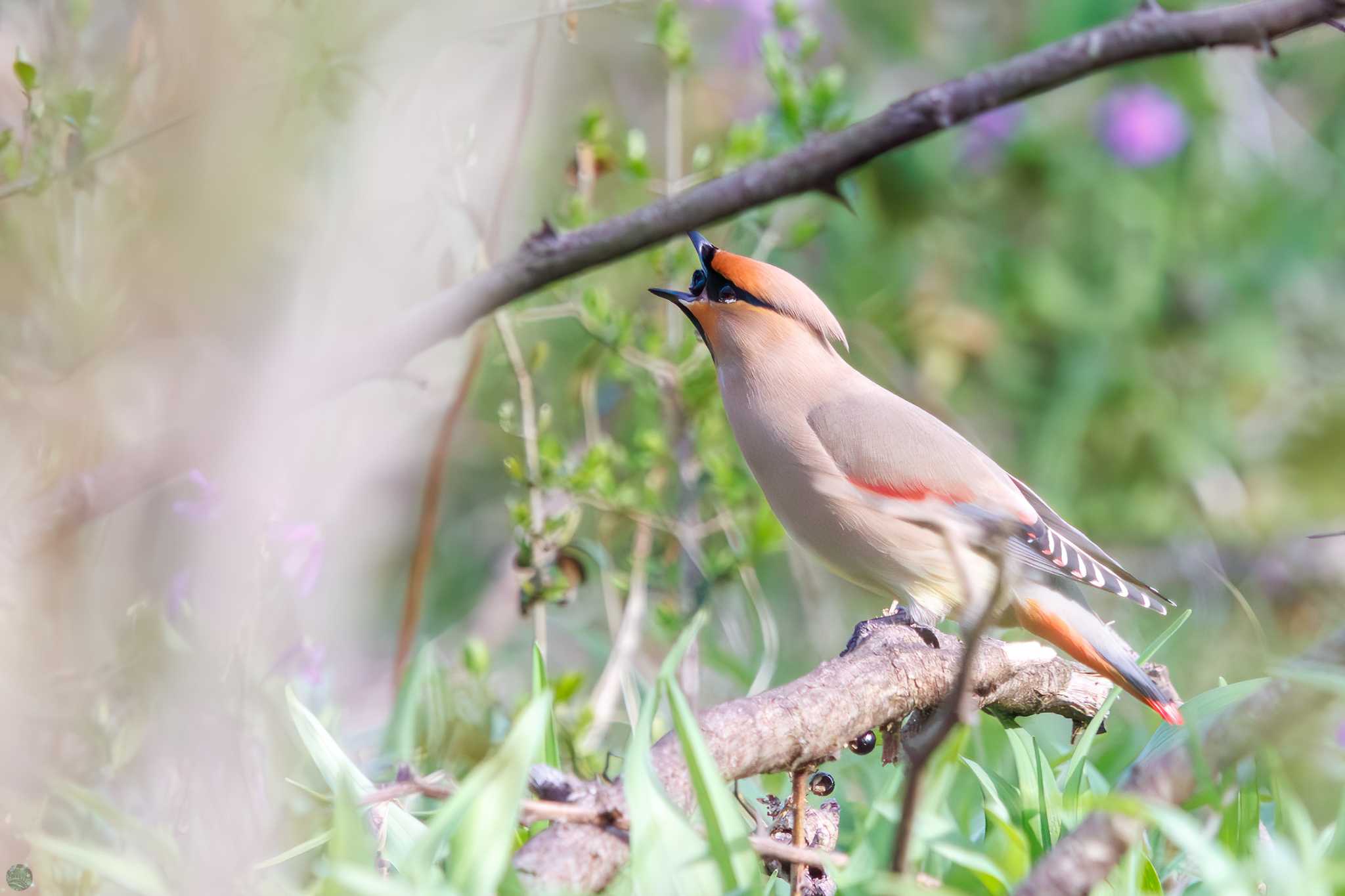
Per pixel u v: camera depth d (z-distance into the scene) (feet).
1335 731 24.86
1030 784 21.47
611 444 35.06
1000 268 46.98
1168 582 46.34
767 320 28.19
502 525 43.55
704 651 34.32
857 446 27.02
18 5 24.63
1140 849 18.85
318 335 24.03
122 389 22.84
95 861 16.88
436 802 23.76
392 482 33.96
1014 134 46.55
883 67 46.65
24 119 21.45
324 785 22.80
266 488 22.91
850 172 20.61
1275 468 48.21
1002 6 47.21
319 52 21.90
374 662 37.29
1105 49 19.63
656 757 18.94
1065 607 25.96
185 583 22.53
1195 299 47.88
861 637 24.43
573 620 40.04
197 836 19.39
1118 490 47.39
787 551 42.50
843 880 17.81
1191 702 22.41
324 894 15.61
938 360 46.62
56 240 21.65
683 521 34.06
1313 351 49.01
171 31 22.26
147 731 20.56
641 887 16.39
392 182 25.03
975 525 25.31
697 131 42.22
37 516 21.40
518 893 16.38
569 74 40.47
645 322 35.35
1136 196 46.98
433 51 23.41
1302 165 48.49
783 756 19.90
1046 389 47.16
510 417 32.01
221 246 22.84
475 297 21.56
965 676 14.33
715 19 41.75
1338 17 18.98
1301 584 46.03
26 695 20.13
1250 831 20.21
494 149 28.32
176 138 22.52
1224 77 48.24
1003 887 18.89
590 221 32.35
